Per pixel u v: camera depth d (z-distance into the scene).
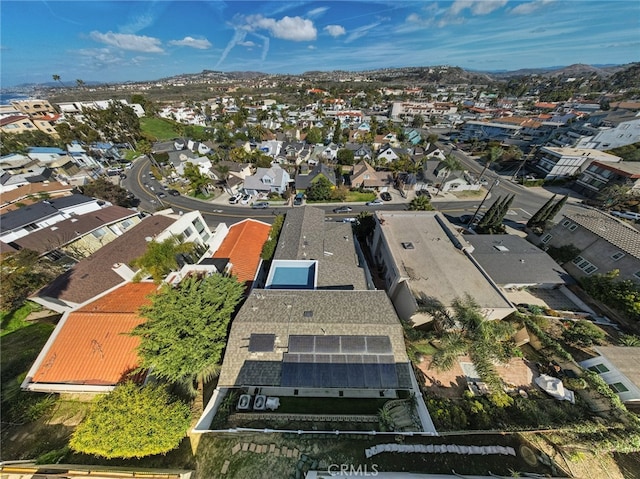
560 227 32.03
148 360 15.25
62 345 18.50
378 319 18.00
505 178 62.69
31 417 16.09
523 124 94.00
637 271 23.91
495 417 15.18
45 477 12.76
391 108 147.00
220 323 17.56
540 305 25.77
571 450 13.66
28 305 24.48
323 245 29.48
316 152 79.56
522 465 13.02
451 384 17.45
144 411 13.65
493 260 28.34
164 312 16.72
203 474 13.17
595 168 52.66
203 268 23.81
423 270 23.44
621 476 12.99
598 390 15.89
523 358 19.23
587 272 27.72
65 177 55.44
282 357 16.66
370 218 34.81
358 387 15.58
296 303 19.30
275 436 14.52
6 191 45.50
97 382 17.20
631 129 64.75
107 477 12.70
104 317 19.59
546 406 16.16
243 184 58.72
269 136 109.12
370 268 30.62
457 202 52.69
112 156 78.81
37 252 27.64
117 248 28.12
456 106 147.38
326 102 175.12
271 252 31.08
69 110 129.00
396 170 64.31
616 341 21.41
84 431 13.20
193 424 15.24
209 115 149.12
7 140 71.44
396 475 12.39
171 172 67.38
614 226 27.75
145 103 130.50
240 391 16.80
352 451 13.69
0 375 18.34
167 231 27.53
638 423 14.09
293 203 52.88
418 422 15.00
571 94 155.50
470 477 12.27
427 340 19.62
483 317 18.58
